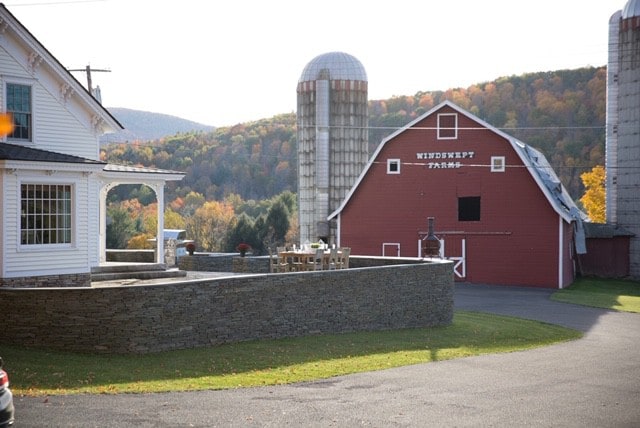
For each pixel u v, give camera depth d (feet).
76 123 86.07
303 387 51.67
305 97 201.46
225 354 62.44
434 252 120.06
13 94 80.33
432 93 451.94
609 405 48.19
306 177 202.49
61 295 60.39
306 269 99.45
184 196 382.83
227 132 449.06
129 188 370.12
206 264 121.49
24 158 73.97
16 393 46.39
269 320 70.69
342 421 41.91
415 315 86.99
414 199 159.74
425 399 48.49
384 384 53.62
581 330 94.38
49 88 83.20
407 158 160.25
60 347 60.44
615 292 152.15
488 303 121.90
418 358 66.49
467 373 59.36
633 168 188.75
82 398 45.68
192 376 54.19
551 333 89.71
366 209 163.02
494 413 44.93
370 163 162.40
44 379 50.39
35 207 76.84
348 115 200.23
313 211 201.36
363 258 105.91
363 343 72.69
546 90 402.72
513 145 152.35
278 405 45.52
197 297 64.54
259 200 401.90
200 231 292.61
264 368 58.49
